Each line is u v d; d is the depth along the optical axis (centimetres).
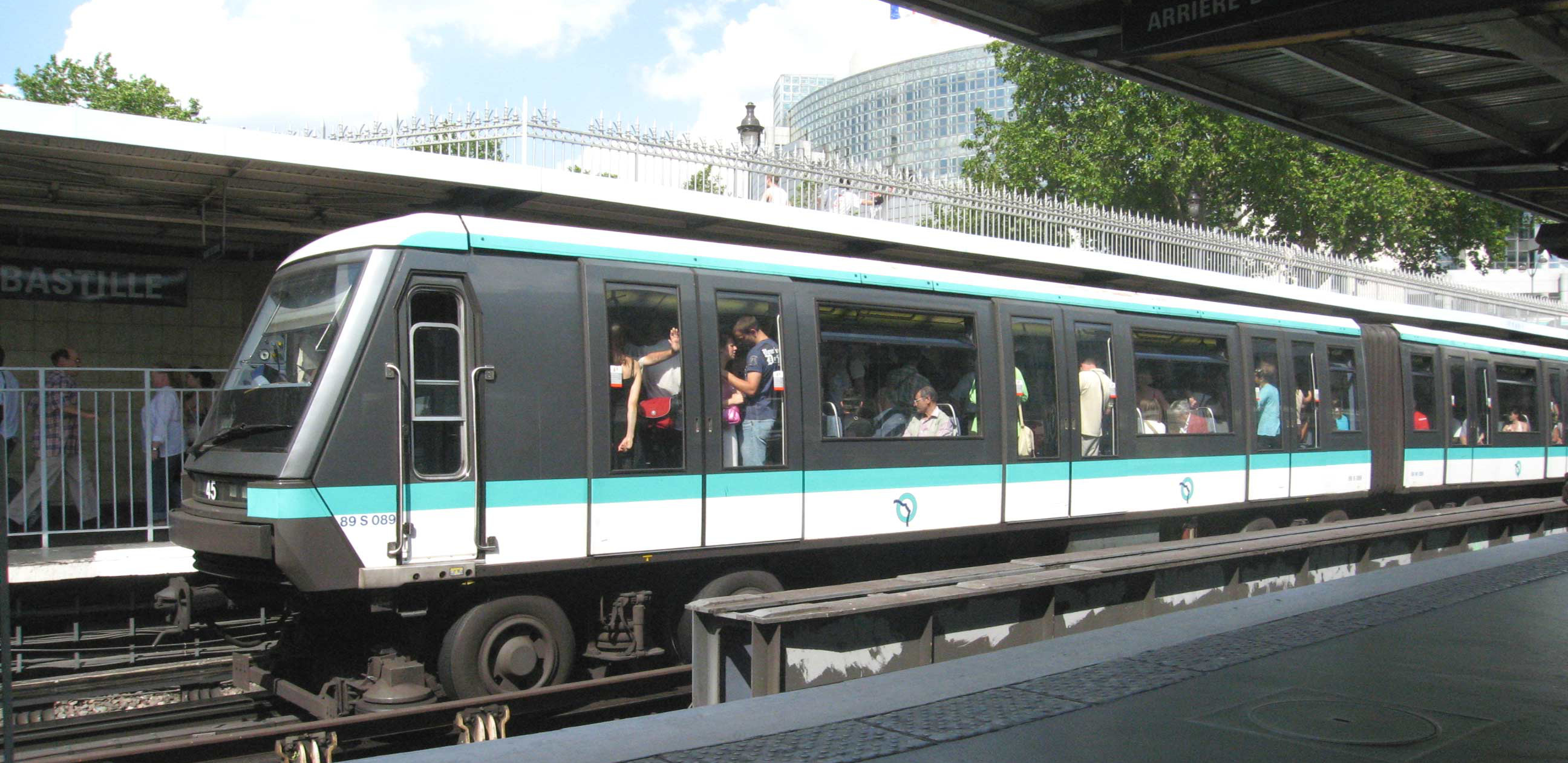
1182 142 3250
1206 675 558
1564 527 1697
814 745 444
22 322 1227
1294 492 1373
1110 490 1130
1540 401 1978
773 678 670
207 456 758
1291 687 531
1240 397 1305
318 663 773
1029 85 3566
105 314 1285
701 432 822
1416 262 3797
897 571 1058
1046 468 1067
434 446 712
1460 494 1783
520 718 769
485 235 744
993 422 1027
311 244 774
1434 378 1686
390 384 700
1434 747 432
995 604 839
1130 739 446
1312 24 631
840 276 928
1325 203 3309
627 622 815
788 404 875
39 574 866
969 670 575
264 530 662
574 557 756
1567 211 1212
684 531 808
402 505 694
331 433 677
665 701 840
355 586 676
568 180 1034
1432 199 3497
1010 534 1141
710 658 693
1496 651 611
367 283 702
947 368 999
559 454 754
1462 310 2655
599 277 783
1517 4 586
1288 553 1130
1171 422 1212
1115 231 1800
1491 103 920
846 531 905
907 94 15550
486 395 729
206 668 925
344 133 1122
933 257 1377
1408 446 1602
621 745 448
